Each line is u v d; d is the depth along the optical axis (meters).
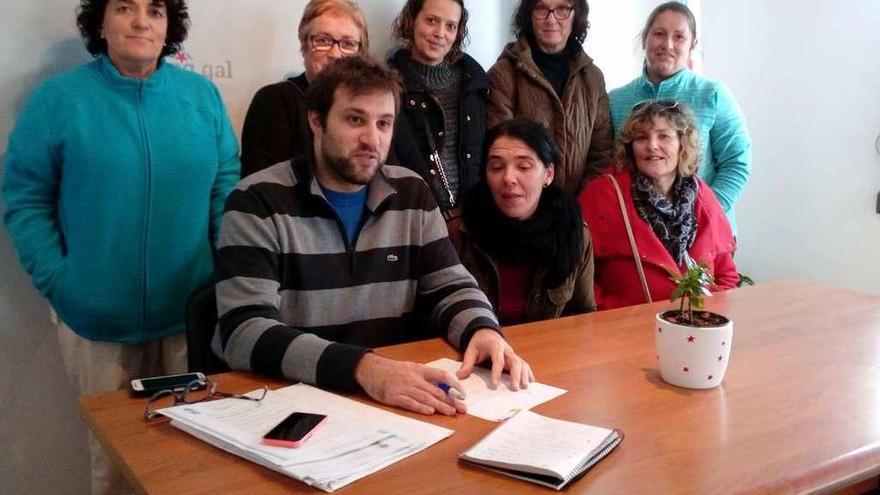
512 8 2.94
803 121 3.36
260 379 1.32
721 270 2.37
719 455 1.01
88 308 1.89
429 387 1.17
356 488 0.92
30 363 2.20
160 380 1.27
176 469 0.97
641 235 2.19
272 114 2.12
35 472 2.25
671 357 1.28
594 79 2.69
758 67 3.52
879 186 3.08
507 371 1.35
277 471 0.95
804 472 0.97
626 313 1.79
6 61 2.04
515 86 2.59
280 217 1.50
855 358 1.44
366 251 1.60
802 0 3.29
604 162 2.69
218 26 2.33
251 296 1.42
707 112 2.78
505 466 0.95
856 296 1.96
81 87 1.85
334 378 1.23
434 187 2.33
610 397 1.23
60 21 2.10
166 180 1.93
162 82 1.94
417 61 2.41
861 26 3.07
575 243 1.93
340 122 1.48
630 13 3.25
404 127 2.26
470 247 1.97
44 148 1.82
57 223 1.91
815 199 3.36
